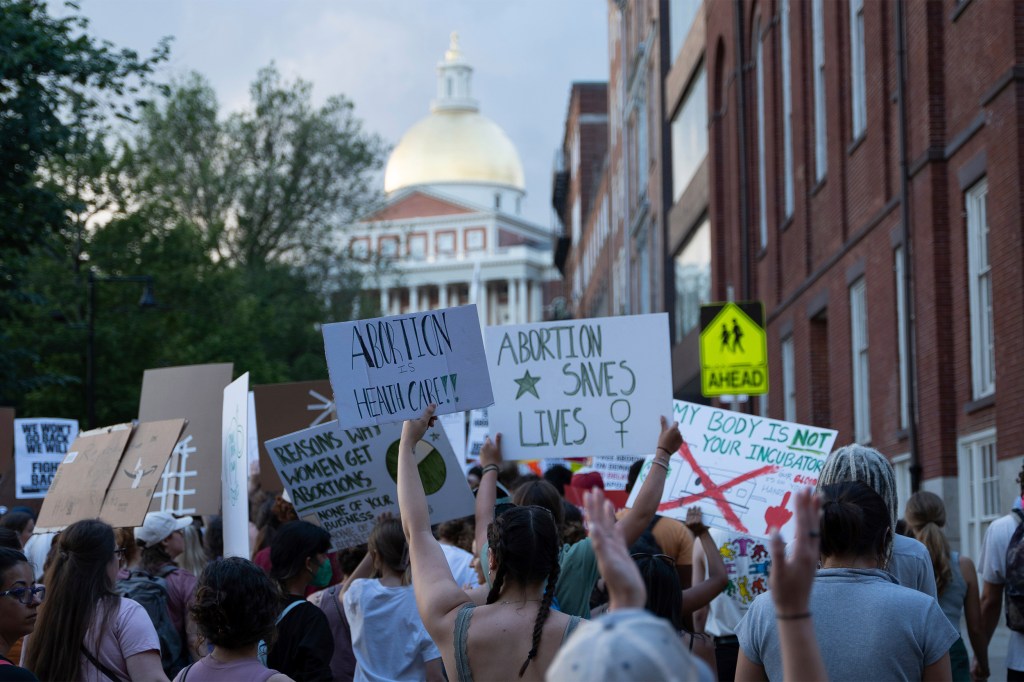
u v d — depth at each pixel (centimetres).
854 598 425
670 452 503
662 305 4000
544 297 14300
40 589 493
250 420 1102
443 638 412
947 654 422
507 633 402
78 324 3347
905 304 1720
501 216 14400
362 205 4950
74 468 778
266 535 890
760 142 2752
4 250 2341
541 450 661
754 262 2806
